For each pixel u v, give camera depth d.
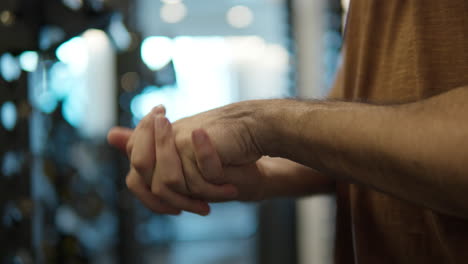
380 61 0.83
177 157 0.81
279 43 6.50
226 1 6.64
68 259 2.25
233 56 7.50
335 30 3.11
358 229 0.84
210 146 0.77
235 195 0.84
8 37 1.61
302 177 0.95
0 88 1.66
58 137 2.47
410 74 0.79
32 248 1.73
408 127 0.67
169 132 0.80
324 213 3.25
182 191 0.82
